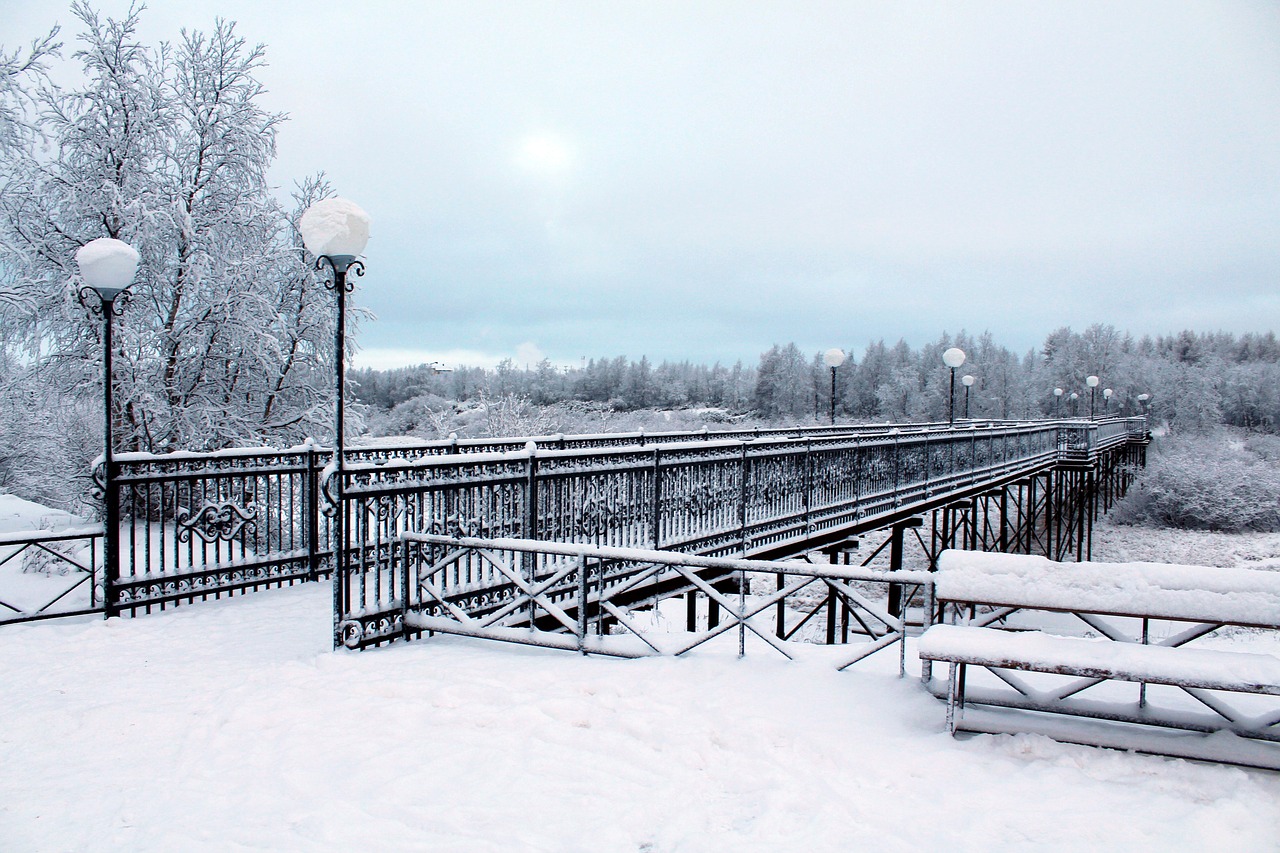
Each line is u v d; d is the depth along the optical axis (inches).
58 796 138.2
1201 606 143.9
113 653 229.8
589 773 142.0
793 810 126.6
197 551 378.3
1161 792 131.0
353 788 137.3
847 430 814.5
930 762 141.8
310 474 340.5
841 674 182.9
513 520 267.4
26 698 190.4
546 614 265.9
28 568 356.2
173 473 293.1
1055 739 147.9
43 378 606.5
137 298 636.7
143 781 144.3
